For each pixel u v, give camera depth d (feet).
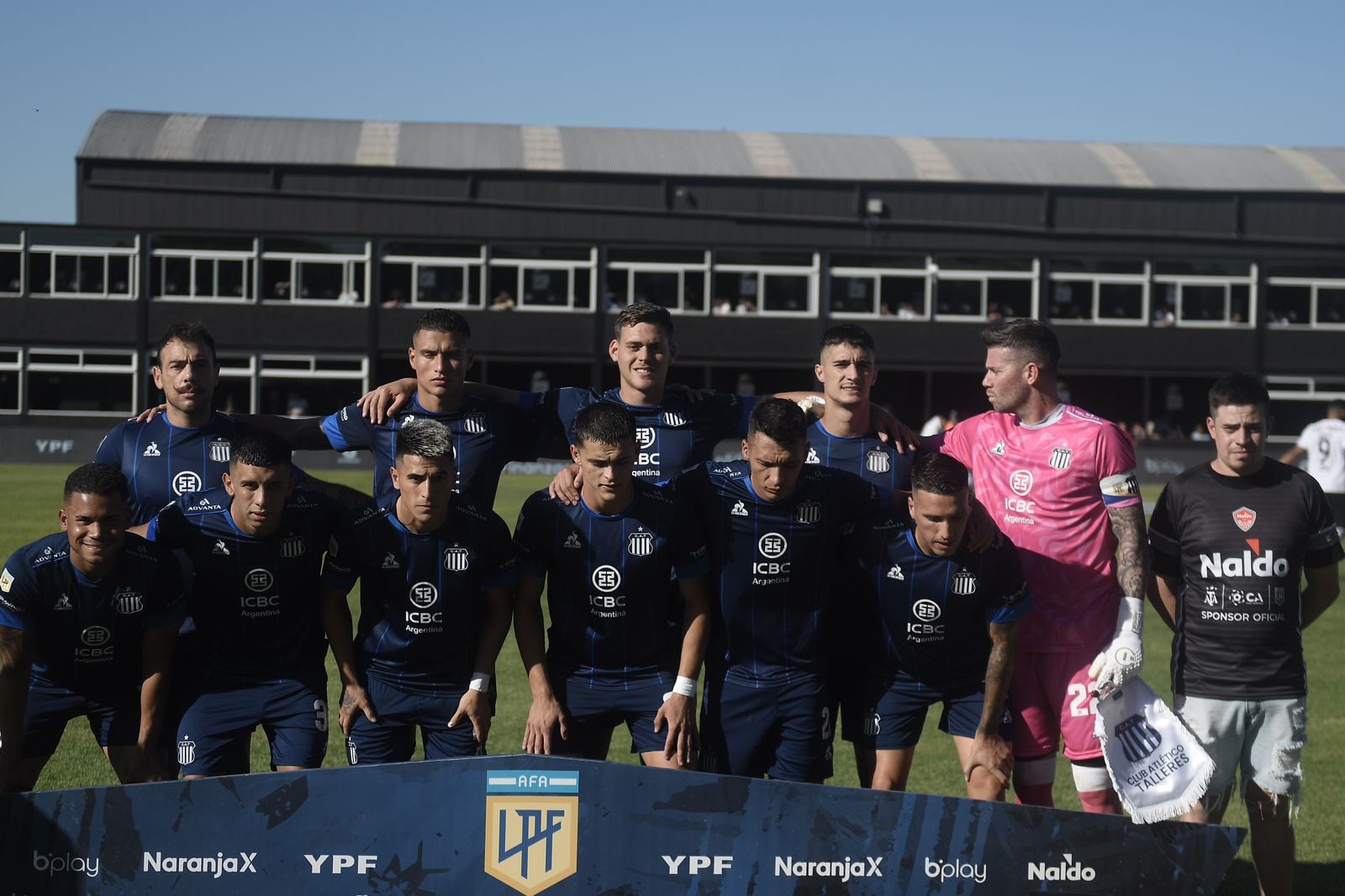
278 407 115.44
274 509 14.11
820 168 132.36
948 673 15.19
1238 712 14.61
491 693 14.97
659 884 12.65
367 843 12.55
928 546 14.42
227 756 14.89
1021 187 131.23
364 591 14.82
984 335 15.76
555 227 129.70
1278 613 14.49
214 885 12.53
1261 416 14.39
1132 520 14.93
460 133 137.18
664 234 130.31
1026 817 12.78
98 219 125.39
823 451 16.40
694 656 14.83
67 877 12.48
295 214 127.24
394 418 16.25
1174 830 12.89
